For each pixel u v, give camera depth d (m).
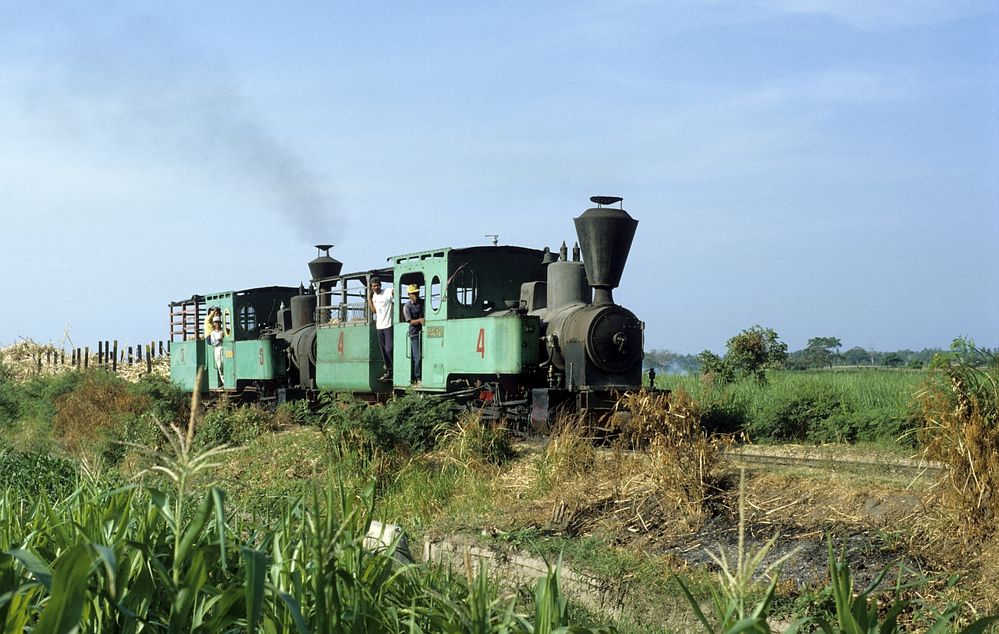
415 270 18.05
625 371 15.23
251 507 10.55
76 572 3.11
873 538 7.73
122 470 14.07
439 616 4.67
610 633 4.26
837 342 52.16
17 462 11.98
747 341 20.33
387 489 12.36
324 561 4.12
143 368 39.44
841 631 3.87
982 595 6.65
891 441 12.38
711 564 7.98
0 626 3.91
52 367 40.94
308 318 24.00
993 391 8.01
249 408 18.61
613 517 9.37
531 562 8.73
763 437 13.80
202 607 4.19
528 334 15.58
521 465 12.20
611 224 15.30
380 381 19.14
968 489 7.50
